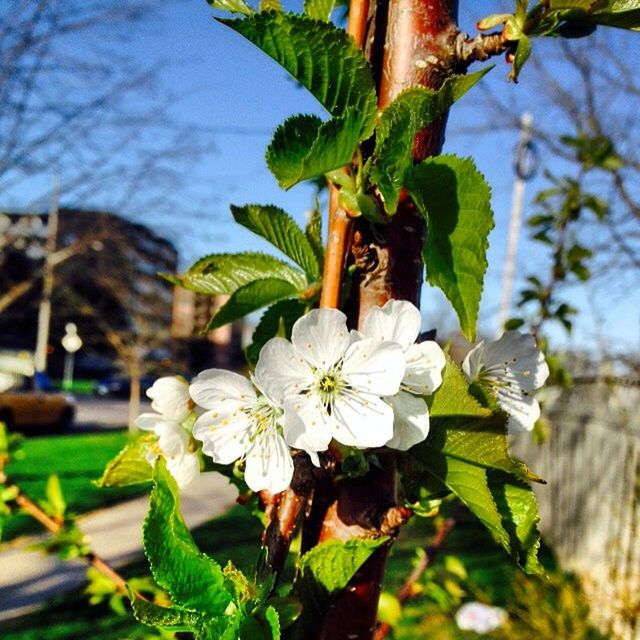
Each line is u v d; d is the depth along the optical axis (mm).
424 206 159
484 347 195
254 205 188
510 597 890
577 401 1374
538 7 176
